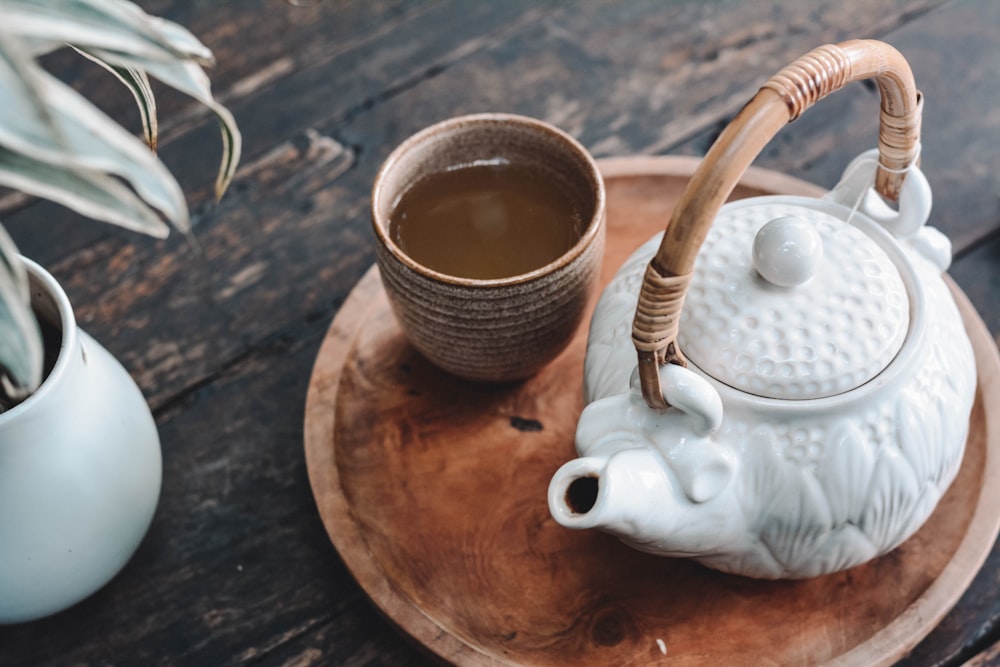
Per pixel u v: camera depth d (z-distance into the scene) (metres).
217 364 0.52
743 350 0.38
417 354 0.51
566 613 0.44
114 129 0.31
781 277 0.38
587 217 0.47
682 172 0.54
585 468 0.37
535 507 0.47
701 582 0.45
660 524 0.38
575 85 0.62
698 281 0.39
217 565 0.47
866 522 0.40
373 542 0.46
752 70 0.62
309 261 0.55
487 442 0.48
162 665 0.45
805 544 0.40
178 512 0.48
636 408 0.38
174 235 0.56
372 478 0.47
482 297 0.43
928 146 0.58
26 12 0.31
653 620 0.44
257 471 0.49
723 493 0.39
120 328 0.53
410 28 0.64
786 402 0.38
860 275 0.39
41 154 0.30
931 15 0.63
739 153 0.34
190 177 0.58
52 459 0.40
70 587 0.43
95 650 0.45
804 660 0.43
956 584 0.43
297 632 0.46
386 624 0.46
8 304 0.33
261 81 0.62
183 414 0.51
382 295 0.52
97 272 0.55
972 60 0.61
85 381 0.40
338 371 0.50
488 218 0.48
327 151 0.59
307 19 0.65
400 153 0.46
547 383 0.50
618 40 0.64
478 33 0.64
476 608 0.44
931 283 0.42
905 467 0.39
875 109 0.60
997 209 0.55
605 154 0.59
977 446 0.47
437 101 0.61
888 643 0.42
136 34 0.32
